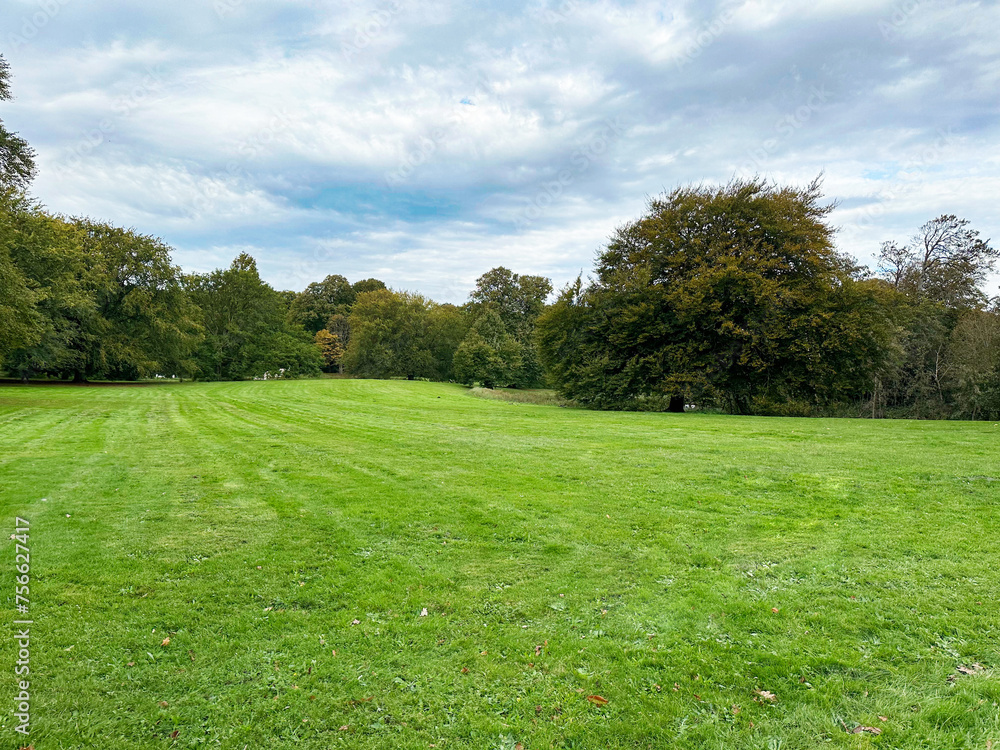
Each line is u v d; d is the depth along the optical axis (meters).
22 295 22.59
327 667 3.76
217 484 8.78
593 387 29.14
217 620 4.37
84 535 6.17
